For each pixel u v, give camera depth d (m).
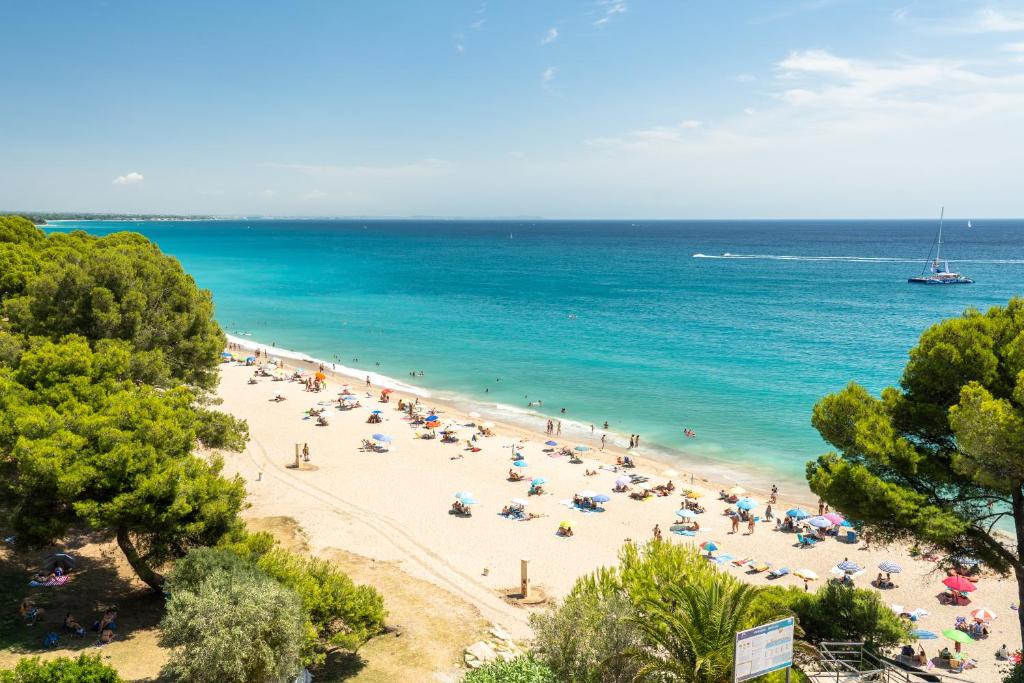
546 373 71.25
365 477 42.47
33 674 15.11
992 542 18.14
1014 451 15.77
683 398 61.53
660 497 41.03
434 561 31.33
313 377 67.75
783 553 34.53
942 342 19.12
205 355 33.69
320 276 169.75
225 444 27.25
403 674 20.98
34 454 18.91
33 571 25.19
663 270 187.00
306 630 19.02
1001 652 25.92
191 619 16.72
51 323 27.48
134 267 31.98
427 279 164.12
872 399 20.45
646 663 15.25
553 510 38.75
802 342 84.88
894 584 31.56
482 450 48.53
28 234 39.53
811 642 20.03
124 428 21.41
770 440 50.97
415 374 71.50
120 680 15.92
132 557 22.88
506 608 27.14
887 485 17.81
